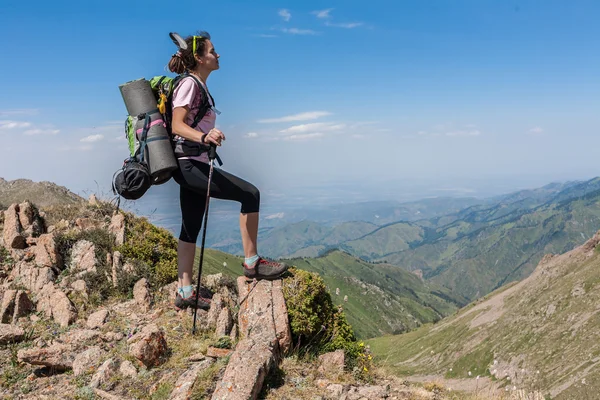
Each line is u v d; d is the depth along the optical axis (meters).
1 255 4.41
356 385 2.95
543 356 65.19
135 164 2.66
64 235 4.64
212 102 2.81
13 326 3.30
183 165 2.75
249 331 3.02
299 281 3.28
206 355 2.90
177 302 3.46
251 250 3.17
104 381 2.75
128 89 2.73
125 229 4.88
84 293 3.93
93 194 5.79
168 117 2.76
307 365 3.02
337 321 3.37
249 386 2.45
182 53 2.76
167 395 2.56
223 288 4.11
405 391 2.96
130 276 4.20
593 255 85.00
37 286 4.01
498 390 3.48
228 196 2.89
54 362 2.89
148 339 2.89
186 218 3.23
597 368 48.97
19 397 2.63
